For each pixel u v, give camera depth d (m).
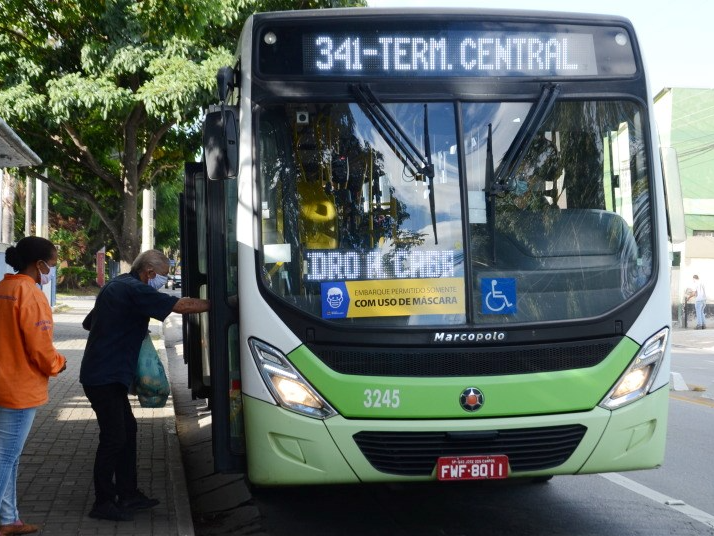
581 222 5.39
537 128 5.38
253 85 5.30
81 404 10.21
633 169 5.54
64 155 19.22
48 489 6.33
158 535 5.30
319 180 5.26
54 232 53.03
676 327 29.47
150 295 5.59
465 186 5.29
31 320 4.96
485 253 5.24
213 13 16.67
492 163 5.34
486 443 5.04
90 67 16.59
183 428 9.87
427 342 5.06
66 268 53.47
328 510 6.35
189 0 16.39
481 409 5.02
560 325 5.17
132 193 18.80
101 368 5.58
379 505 6.47
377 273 5.17
